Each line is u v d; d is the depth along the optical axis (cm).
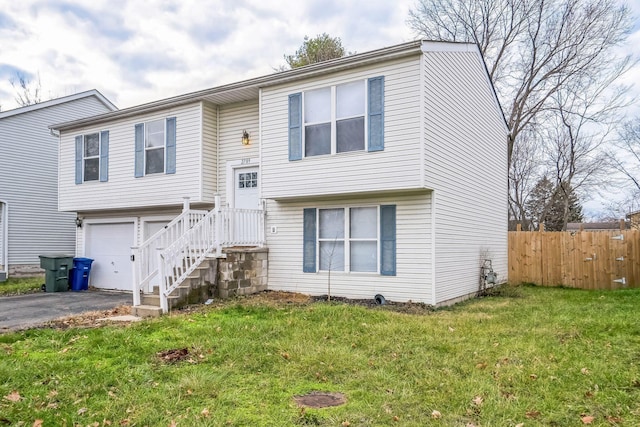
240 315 761
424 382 439
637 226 1947
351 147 932
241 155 1177
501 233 1418
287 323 678
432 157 889
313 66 959
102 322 739
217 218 972
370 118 903
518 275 1411
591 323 671
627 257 1232
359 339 595
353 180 922
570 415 365
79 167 1424
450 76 1002
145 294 895
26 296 1222
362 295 964
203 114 1176
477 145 1202
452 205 1001
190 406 387
